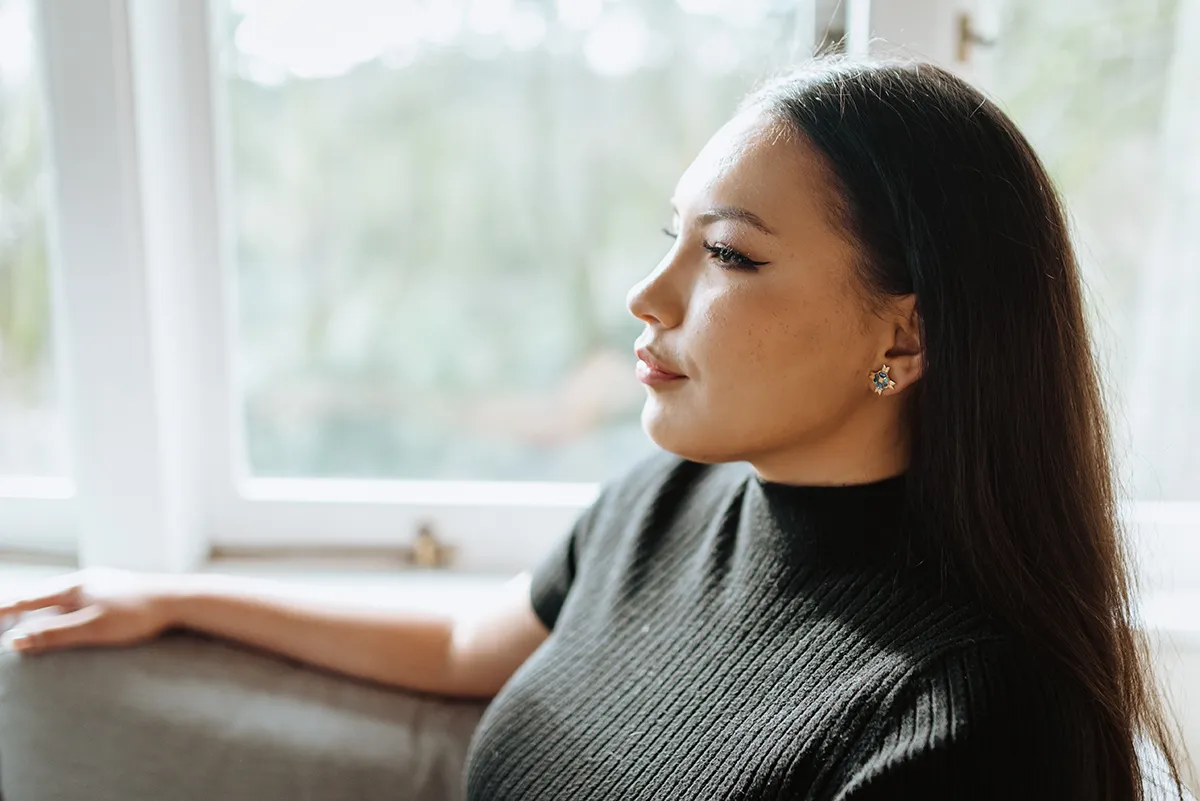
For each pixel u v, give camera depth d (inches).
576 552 33.9
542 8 41.7
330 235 44.6
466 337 45.9
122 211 38.9
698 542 29.6
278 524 46.0
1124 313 41.1
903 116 23.4
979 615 23.0
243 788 32.3
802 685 24.1
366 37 42.2
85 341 40.1
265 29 41.9
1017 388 23.9
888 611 23.9
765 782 23.2
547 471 47.2
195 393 44.1
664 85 42.3
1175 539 41.3
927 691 21.7
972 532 23.8
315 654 35.8
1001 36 38.1
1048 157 39.7
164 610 35.8
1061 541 24.3
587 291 45.0
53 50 37.6
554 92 42.7
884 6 36.1
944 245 23.1
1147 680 27.4
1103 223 40.4
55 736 32.7
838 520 25.3
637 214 43.8
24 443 46.6
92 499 41.8
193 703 33.5
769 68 37.0
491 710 30.4
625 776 25.8
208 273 43.2
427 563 45.6
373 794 32.4
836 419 25.1
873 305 23.9
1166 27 38.4
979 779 20.5
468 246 44.8
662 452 33.4
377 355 46.1
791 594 25.6
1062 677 22.3
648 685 27.2
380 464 47.4
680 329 25.4
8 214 43.7
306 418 46.7
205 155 42.0
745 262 24.2
